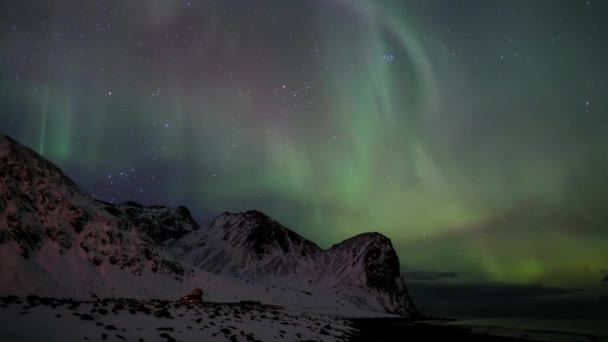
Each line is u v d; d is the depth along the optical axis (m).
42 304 17.02
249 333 20.69
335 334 27.28
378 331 33.34
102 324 15.58
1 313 14.40
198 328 18.64
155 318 18.77
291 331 24.33
